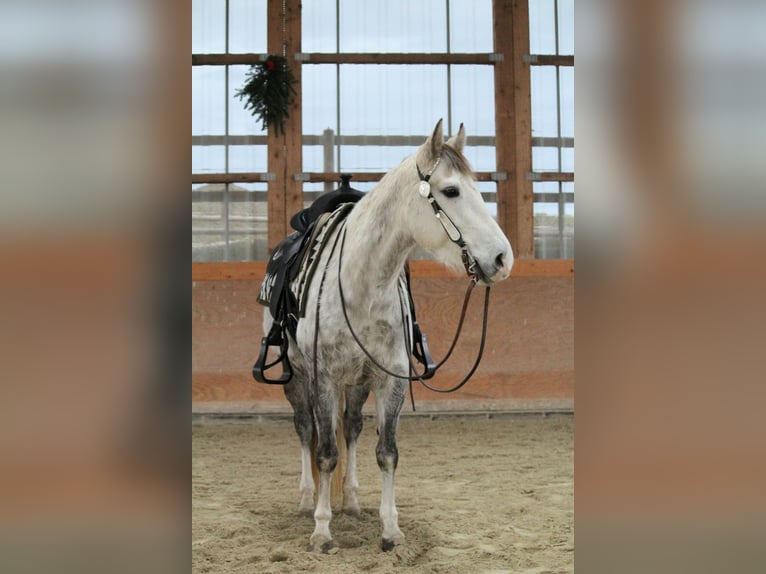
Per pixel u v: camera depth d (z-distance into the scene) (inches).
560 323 263.6
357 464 186.9
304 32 273.1
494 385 258.8
